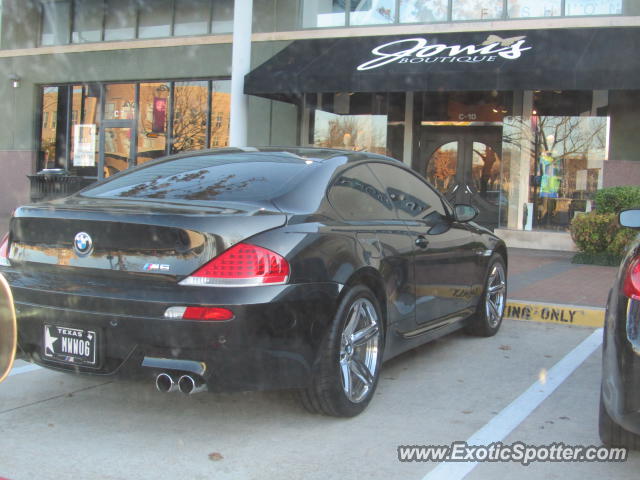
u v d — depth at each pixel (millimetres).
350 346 3959
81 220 3613
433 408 4258
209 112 15039
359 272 3979
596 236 10391
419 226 4941
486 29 12781
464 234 5625
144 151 15742
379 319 4215
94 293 3504
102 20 15984
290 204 3873
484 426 3963
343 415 3959
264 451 3531
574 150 12734
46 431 3766
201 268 3393
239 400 4328
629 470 3391
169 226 3424
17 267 3871
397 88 11586
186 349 3350
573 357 5559
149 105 15617
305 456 3477
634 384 2990
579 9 12414
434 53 12148
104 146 16188
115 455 3451
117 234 3543
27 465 3305
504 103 13273
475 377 4957
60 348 3643
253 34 14141
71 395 4398
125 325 3412
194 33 15078
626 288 3139
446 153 14000
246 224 3492
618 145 12258
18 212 3902
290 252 3549
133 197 4004
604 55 11047
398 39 13133
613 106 12266
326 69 12297
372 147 14156
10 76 16594
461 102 13812
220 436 3729
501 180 13312
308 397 3832
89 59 15938
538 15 12641
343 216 4148
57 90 16641
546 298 7391
